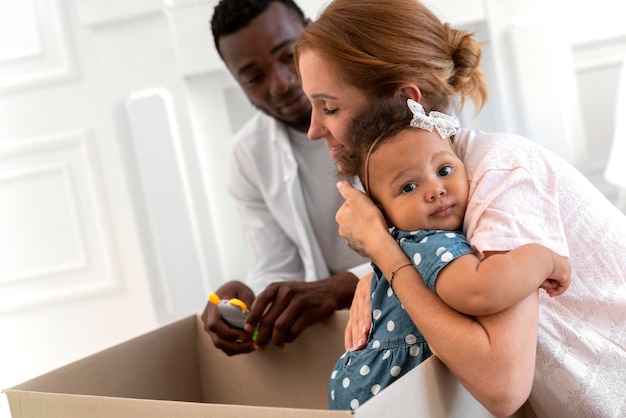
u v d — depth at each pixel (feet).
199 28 7.80
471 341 2.85
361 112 3.69
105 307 9.57
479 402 3.05
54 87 9.30
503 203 3.09
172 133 7.95
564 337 3.26
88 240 9.51
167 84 7.94
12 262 9.65
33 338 9.71
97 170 9.36
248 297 4.69
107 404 3.13
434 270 2.96
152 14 7.80
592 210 3.39
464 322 2.90
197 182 8.10
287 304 4.35
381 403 2.67
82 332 9.64
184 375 4.62
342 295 4.46
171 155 7.98
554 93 7.50
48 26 9.20
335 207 6.21
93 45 9.18
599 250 3.38
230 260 8.38
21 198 9.54
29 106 9.36
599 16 7.97
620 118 7.36
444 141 3.27
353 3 3.72
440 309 2.96
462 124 7.66
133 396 4.24
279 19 5.79
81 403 3.20
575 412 3.28
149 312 9.50
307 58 3.74
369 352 3.48
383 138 3.24
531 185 3.18
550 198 3.20
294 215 6.09
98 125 9.30
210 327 4.49
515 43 7.46
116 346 4.19
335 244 6.31
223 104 8.14
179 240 8.11
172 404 2.95
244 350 4.49
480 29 7.64
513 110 7.62
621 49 8.02
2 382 9.75
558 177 3.34
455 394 3.09
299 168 6.24
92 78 9.23
